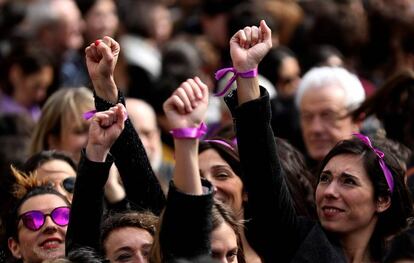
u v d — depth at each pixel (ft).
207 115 50.42
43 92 51.67
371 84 51.39
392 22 50.26
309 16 59.41
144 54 57.67
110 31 58.59
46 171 34.45
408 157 37.40
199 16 66.95
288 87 51.39
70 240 28.58
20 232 31.83
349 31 53.93
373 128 42.19
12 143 42.70
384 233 31.68
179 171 27.17
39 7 57.31
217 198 32.50
